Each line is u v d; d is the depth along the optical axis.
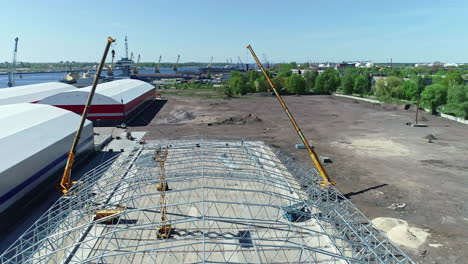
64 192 31.31
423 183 37.88
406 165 44.16
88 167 41.69
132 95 81.06
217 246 23.25
